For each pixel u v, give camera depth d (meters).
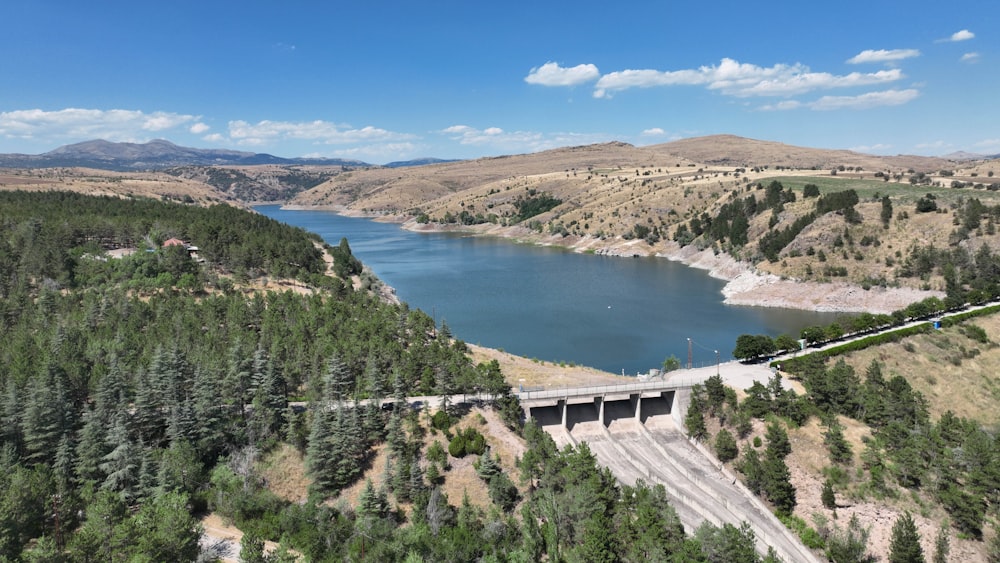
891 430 85.38
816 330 127.44
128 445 70.38
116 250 174.50
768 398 96.00
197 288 138.75
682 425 103.19
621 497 73.06
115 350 92.38
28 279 130.62
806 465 85.19
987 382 118.94
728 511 79.81
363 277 196.75
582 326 171.00
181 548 54.41
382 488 73.69
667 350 148.25
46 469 67.62
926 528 74.06
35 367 82.00
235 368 87.00
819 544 74.25
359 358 101.31
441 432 87.75
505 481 75.88
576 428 104.38
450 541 63.38
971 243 185.00
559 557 62.81
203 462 77.31
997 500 75.00
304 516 65.94
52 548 50.03
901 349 126.25
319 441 77.19
